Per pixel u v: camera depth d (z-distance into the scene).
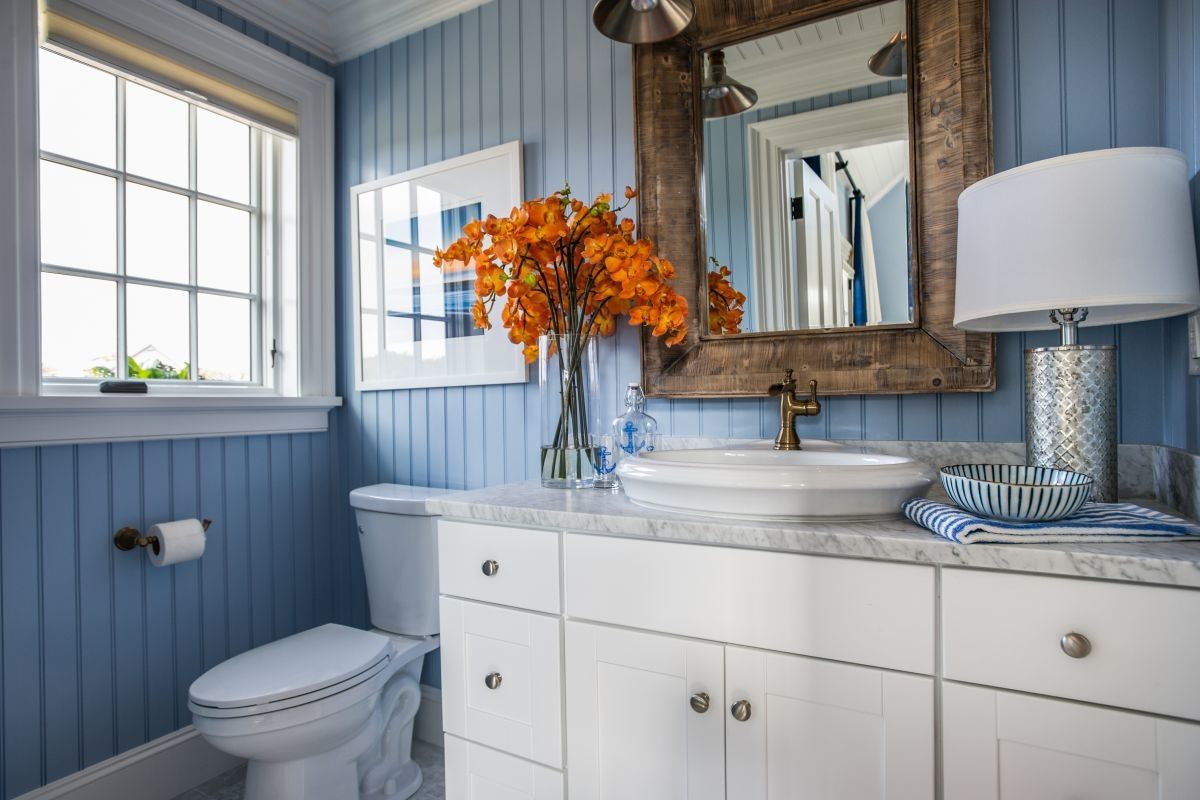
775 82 1.45
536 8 1.79
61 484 1.54
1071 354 1.01
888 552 0.86
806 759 0.92
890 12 1.33
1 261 1.45
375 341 2.11
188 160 1.91
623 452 1.41
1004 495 0.84
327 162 2.18
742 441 1.45
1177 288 0.86
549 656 1.14
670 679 1.02
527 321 1.45
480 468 1.89
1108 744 0.75
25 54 1.49
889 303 1.32
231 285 2.03
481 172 1.86
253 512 1.97
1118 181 0.87
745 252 1.48
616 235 1.41
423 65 2.02
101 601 1.61
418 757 1.89
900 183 1.31
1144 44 1.12
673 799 1.02
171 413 1.73
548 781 1.14
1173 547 0.78
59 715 1.53
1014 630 0.80
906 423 1.33
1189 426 1.00
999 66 1.23
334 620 2.21
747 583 0.96
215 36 1.86
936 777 0.84
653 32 1.41
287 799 1.39
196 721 1.32
